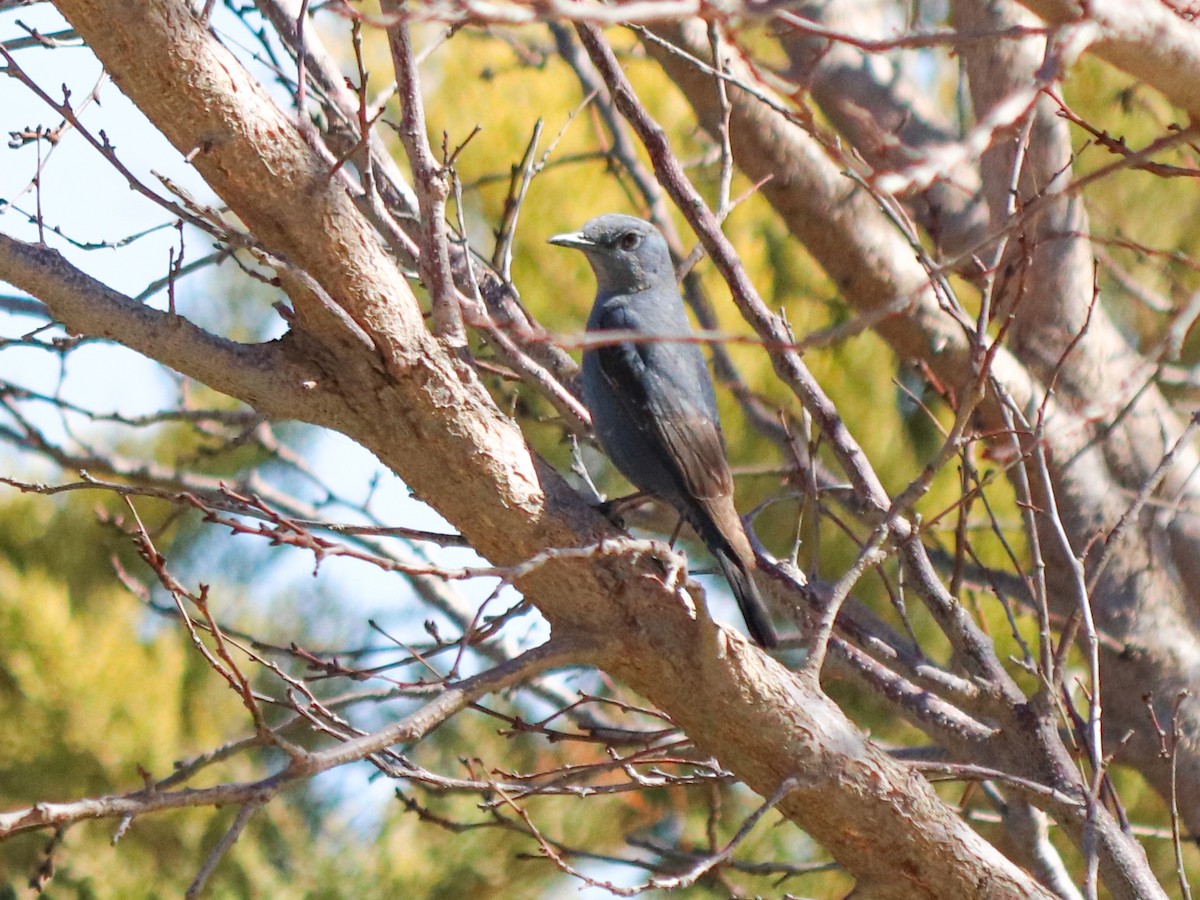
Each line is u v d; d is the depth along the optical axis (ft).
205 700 50.62
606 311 37.19
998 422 39.37
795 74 33.96
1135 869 27.35
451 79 52.60
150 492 22.38
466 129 51.93
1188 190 49.24
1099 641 39.01
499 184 50.85
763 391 48.60
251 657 26.40
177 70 21.30
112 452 53.47
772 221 51.67
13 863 47.73
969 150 15.10
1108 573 39.45
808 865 34.32
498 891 48.88
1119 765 40.83
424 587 43.19
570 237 37.78
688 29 40.88
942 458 23.94
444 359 23.54
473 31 46.42
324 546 19.19
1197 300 21.38
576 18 14.76
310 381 23.41
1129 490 39.96
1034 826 33.73
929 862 25.40
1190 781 38.52
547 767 48.37
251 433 41.29
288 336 23.66
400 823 49.57
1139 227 49.37
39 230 22.82
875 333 45.29
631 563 24.12
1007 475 40.91
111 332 22.72
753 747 24.90
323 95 31.99
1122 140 26.76
